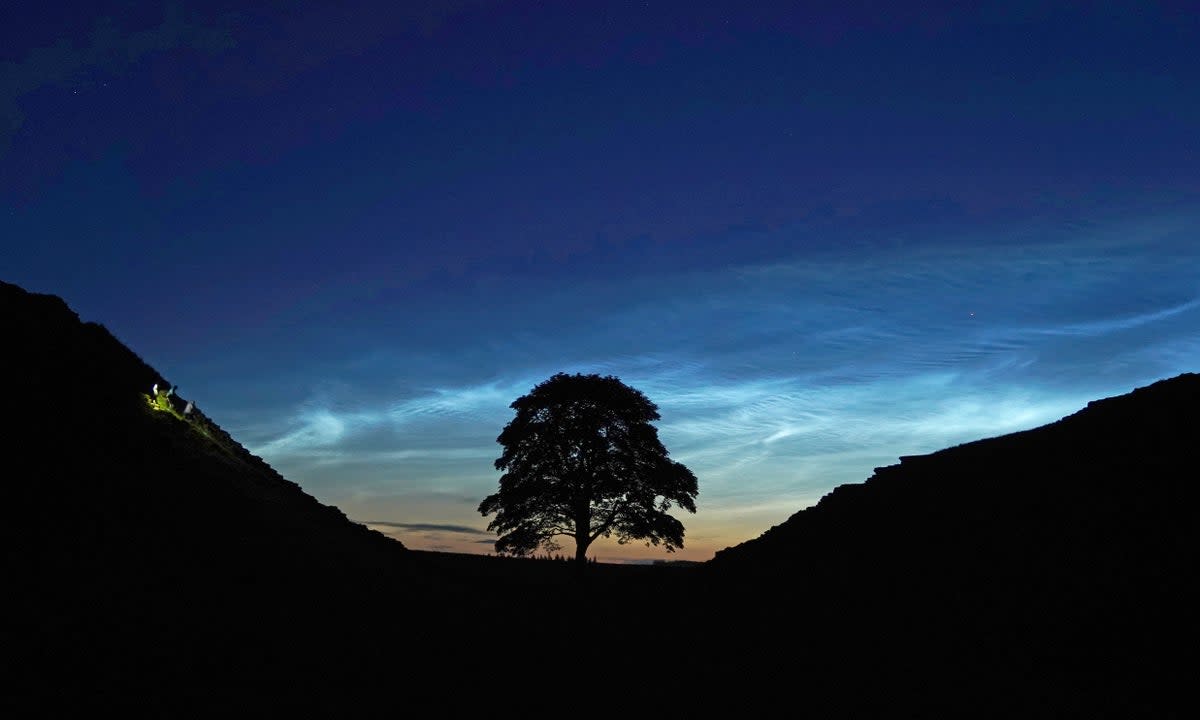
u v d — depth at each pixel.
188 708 9.88
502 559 45.62
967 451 23.59
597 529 47.00
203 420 28.30
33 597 11.34
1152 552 13.88
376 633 15.70
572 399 48.44
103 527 14.95
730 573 25.44
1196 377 19.89
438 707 12.41
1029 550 15.95
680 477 48.31
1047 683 11.54
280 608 14.84
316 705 11.15
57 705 8.96
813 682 13.88
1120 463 17.36
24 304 22.00
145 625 11.78
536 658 17.23
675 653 17.53
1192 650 11.08
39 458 16.03
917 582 17.12
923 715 11.55
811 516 26.45
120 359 25.06
